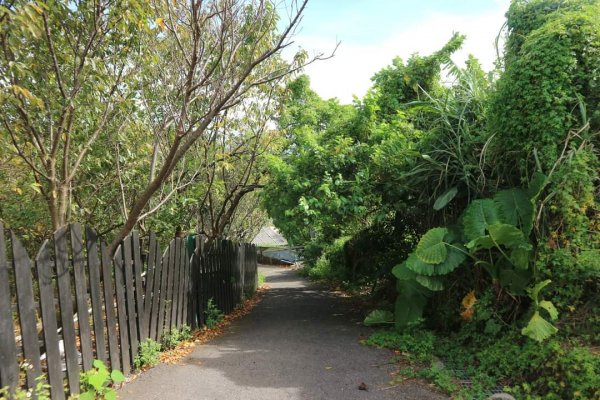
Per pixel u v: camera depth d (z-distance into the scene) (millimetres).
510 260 5762
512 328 5715
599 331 4980
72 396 3949
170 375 5273
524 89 5836
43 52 5645
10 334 3438
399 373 5344
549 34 5758
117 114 7223
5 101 5102
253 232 22969
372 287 11539
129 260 5539
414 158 7855
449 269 6348
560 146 5703
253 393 4695
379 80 11062
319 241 18719
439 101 7934
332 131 9375
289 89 10945
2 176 7160
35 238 7746
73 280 4641
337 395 4664
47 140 6414
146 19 5719
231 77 6746
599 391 3979
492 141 6480
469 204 6754
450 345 6312
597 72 5695
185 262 7512
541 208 5520
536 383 4598
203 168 9305
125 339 5277
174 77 7203
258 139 10727
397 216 9695
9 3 4387
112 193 8367
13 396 3299
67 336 4133
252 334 7777
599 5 6371
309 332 7824
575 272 5203
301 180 8438
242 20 6625
